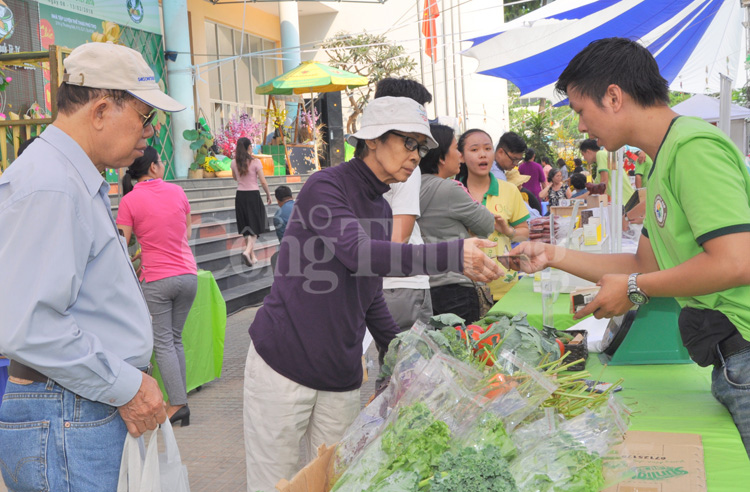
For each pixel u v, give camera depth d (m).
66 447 1.80
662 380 2.39
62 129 1.80
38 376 1.81
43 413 1.81
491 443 1.46
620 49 1.87
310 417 2.40
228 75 17.06
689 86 7.82
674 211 1.81
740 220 1.63
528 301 3.50
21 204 1.65
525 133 22.33
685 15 6.60
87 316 1.81
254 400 2.32
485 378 1.70
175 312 4.76
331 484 1.63
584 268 2.23
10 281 1.62
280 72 19.73
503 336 2.11
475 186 4.62
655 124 1.86
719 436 1.82
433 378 1.62
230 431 4.64
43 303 1.63
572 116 22.00
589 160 9.43
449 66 19.00
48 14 9.62
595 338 2.99
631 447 1.75
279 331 2.25
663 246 1.97
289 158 15.68
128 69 1.82
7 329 1.62
